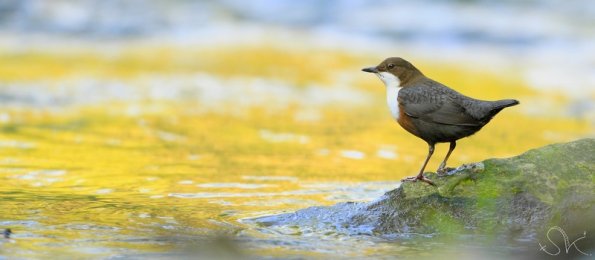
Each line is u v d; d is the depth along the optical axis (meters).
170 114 16.25
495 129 16.08
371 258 7.73
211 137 14.35
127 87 18.78
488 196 8.62
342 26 25.36
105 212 9.20
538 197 8.49
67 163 11.97
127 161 12.24
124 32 24.78
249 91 18.78
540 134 15.71
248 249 7.94
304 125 15.73
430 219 8.66
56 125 14.87
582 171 8.64
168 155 12.77
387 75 9.56
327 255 7.79
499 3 26.45
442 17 25.48
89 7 25.59
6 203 9.48
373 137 14.90
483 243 8.18
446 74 20.84
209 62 21.73
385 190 10.71
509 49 23.73
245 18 26.19
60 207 9.37
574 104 18.58
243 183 11.01
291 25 25.73
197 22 25.55
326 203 9.92
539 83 20.52
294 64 21.73
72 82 19.00
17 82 18.67
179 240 8.10
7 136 13.77
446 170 9.13
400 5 26.41
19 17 24.95
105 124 15.13
